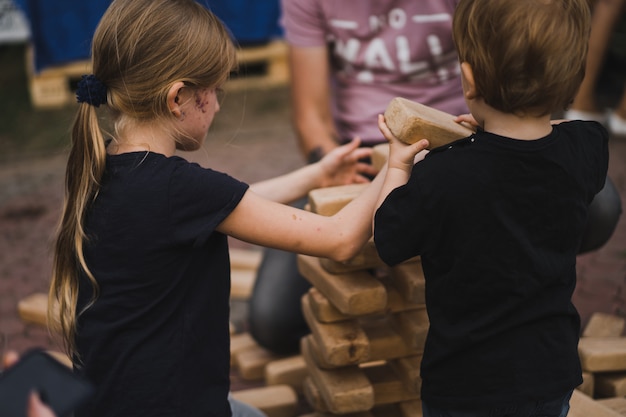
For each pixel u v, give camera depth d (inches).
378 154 78.7
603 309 115.3
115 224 61.8
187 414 63.2
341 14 104.7
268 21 248.1
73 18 230.2
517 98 56.4
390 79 105.7
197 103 65.9
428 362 61.8
